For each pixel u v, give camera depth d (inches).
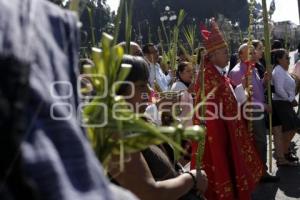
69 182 25.1
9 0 27.0
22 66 24.5
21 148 23.7
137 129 37.2
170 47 249.8
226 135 160.1
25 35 26.0
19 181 23.5
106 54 38.0
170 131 37.3
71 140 26.3
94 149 38.4
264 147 217.9
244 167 162.2
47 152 24.7
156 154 82.2
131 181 68.6
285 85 243.6
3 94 23.8
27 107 24.9
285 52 243.1
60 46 29.2
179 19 151.6
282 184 219.9
